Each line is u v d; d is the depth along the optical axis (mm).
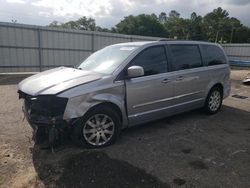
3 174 3424
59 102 3789
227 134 5070
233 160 3947
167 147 4359
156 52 5008
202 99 6012
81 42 20953
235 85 12289
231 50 40875
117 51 5012
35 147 4211
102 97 4086
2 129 5074
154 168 3631
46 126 3770
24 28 17703
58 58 19891
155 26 79625
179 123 5660
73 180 3287
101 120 4215
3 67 17312
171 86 5125
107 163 3682
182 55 5488
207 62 6090
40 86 3967
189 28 92500
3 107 6840
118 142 4512
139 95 4598
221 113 6590
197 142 4617
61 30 19547
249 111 6906
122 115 4441
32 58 18516
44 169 3537
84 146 4117
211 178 3420
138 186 3191
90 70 4711
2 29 16797
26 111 4094
